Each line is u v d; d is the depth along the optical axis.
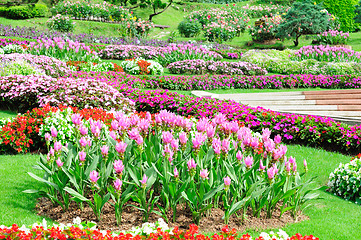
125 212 4.59
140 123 4.65
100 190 4.55
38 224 3.62
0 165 6.33
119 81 14.30
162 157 4.77
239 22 34.81
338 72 19.20
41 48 17.47
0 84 10.38
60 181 4.55
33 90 9.75
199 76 16.11
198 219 4.32
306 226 4.48
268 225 4.45
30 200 4.92
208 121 5.47
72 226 3.40
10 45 18.81
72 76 14.05
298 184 4.87
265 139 4.88
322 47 22.36
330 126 8.78
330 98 13.21
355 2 41.47
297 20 27.66
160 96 10.94
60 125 7.31
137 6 39.53
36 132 7.35
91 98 9.55
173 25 39.09
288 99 13.41
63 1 34.44
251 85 16.25
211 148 4.89
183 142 4.36
